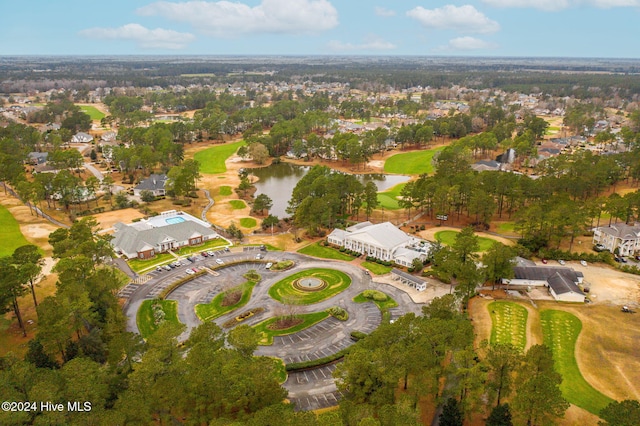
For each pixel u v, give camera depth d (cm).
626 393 8888
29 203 19788
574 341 10619
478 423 7950
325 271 14638
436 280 13988
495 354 7756
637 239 15425
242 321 11681
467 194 19225
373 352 8000
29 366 7575
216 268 14775
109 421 6328
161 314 11706
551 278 13375
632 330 11044
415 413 6788
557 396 6894
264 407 6794
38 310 9256
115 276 12825
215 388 6881
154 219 18375
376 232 15888
